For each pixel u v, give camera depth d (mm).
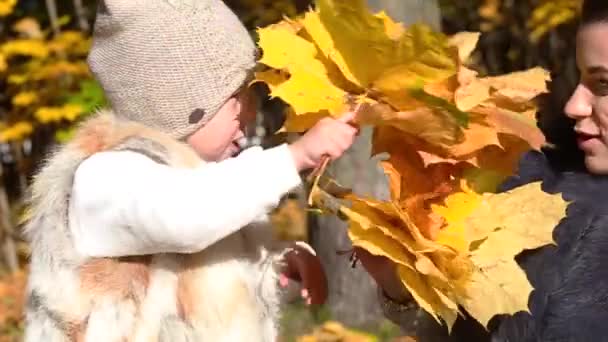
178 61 2350
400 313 2281
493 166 2045
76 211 2268
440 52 1785
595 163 2111
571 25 7734
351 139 2016
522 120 1913
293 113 2064
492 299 1932
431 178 2012
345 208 1940
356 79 1957
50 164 2396
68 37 6840
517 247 1975
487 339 2139
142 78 2367
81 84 6707
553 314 1986
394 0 4887
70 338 2285
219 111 2395
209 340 2287
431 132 1910
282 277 2559
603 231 2021
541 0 7590
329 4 1869
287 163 2113
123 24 2361
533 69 1980
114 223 2209
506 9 8656
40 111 6594
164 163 2258
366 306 5094
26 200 2600
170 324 2277
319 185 2076
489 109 1912
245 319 2330
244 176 2145
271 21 7578
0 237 7230
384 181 4773
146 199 2166
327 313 5141
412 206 1966
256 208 2146
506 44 8977
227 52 2381
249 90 2463
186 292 2287
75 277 2275
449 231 1979
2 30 7312
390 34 1839
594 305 1965
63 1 8172
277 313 2492
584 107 2086
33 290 2346
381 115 1907
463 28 9102
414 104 1889
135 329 2268
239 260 2359
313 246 5246
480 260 1959
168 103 2367
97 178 2234
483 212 2014
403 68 1851
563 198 2111
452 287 1937
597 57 2025
